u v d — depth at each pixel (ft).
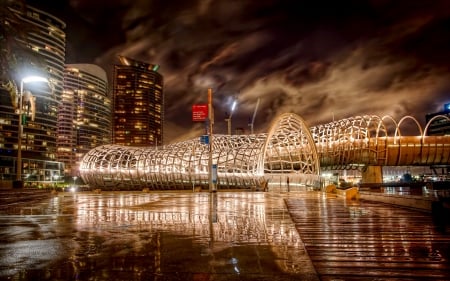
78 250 27.35
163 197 112.78
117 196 124.36
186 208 65.77
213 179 123.34
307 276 20.30
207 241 31.04
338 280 19.56
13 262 23.54
